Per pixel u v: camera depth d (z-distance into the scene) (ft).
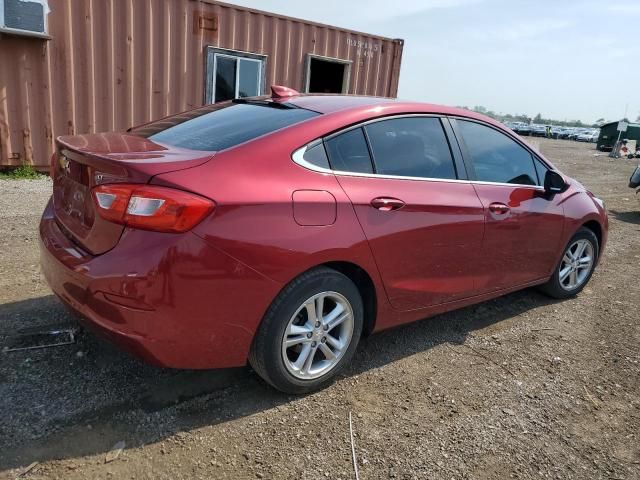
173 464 7.50
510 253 12.53
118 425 8.18
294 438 8.27
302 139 9.02
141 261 7.36
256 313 8.27
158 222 7.36
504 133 12.89
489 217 11.64
